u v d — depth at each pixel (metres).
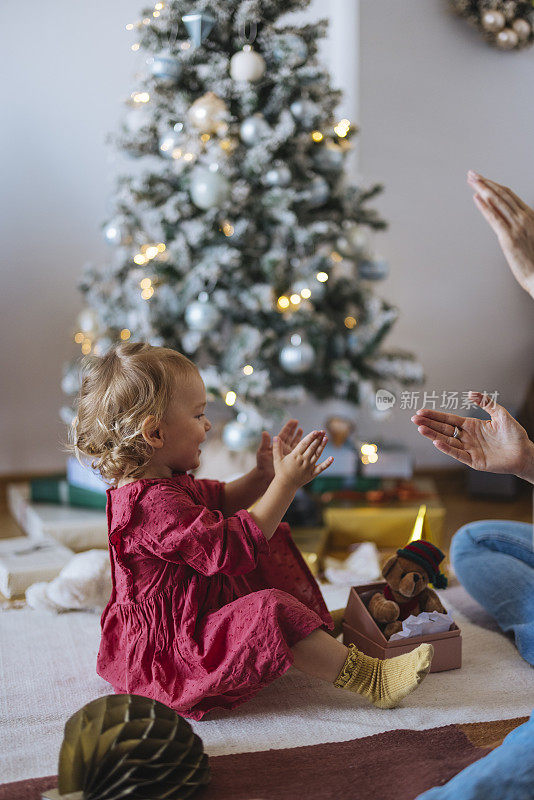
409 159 2.94
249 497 1.58
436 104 2.87
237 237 2.33
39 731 1.30
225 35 2.28
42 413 2.99
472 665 1.52
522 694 1.40
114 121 2.89
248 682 1.28
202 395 1.42
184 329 2.45
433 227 3.02
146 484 1.33
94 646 1.63
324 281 2.43
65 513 2.39
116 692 1.39
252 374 2.32
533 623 1.51
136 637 1.34
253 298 2.31
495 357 3.21
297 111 2.30
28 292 2.90
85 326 2.56
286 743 1.24
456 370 3.21
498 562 1.69
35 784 1.13
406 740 1.24
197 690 1.27
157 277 2.36
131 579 1.35
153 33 2.28
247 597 1.31
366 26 2.82
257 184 2.36
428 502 2.46
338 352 2.55
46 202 2.87
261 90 2.34
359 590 1.55
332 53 3.01
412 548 1.51
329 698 1.40
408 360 2.62
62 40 2.80
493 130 2.84
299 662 1.32
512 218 1.28
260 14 2.25
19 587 1.89
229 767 1.17
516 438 1.26
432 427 1.30
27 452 2.99
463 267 3.09
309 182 2.40
